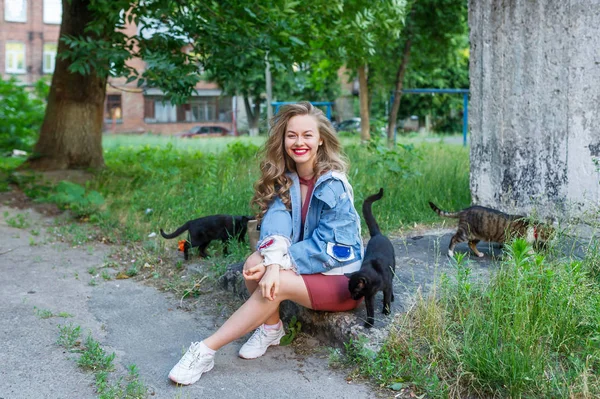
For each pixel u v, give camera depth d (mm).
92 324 4293
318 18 10477
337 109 41469
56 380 3416
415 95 36969
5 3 42750
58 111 11070
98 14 9430
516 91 6004
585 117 5387
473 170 6582
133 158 13898
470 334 3355
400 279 4480
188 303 4711
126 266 5742
